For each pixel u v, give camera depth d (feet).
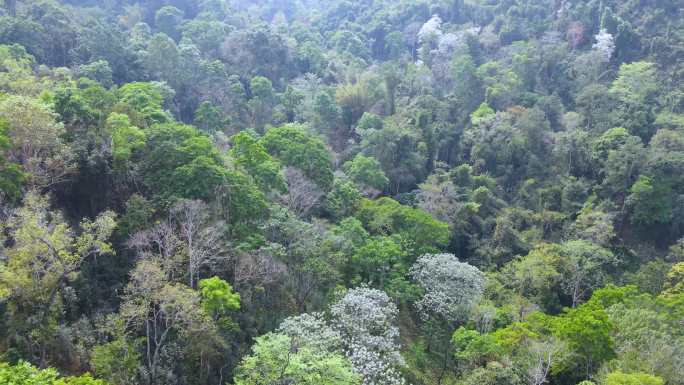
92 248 96.37
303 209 144.46
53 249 79.77
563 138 205.36
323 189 156.66
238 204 112.68
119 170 108.58
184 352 88.48
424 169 207.92
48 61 202.90
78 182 109.19
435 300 123.03
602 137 197.77
